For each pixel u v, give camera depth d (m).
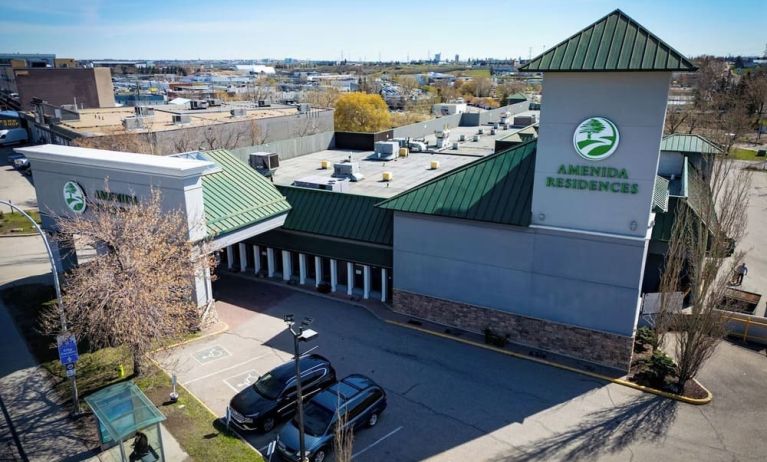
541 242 24.64
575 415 21.14
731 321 26.98
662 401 21.97
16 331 27.42
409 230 28.17
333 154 53.06
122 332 20.78
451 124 72.00
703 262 23.08
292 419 19.58
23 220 48.72
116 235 22.70
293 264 34.75
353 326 28.47
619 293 23.42
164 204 26.81
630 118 21.61
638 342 25.89
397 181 39.25
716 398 22.19
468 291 27.27
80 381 23.03
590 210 23.30
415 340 27.00
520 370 24.28
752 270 36.66
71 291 22.53
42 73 95.94
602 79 21.70
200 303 27.48
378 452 19.05
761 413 21.23
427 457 18.84
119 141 44.16
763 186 60.94
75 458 18.59
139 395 19.09
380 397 20.73
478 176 26.91
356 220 30.84
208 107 76.88
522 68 22.53
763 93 86.56
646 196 22.06
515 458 18.83
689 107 84.81
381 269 30.97
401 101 153.25
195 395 22.28
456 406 21.73
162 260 23.16
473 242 26.44
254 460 18.64
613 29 22.55
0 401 21.64
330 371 22.77
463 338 27.00
